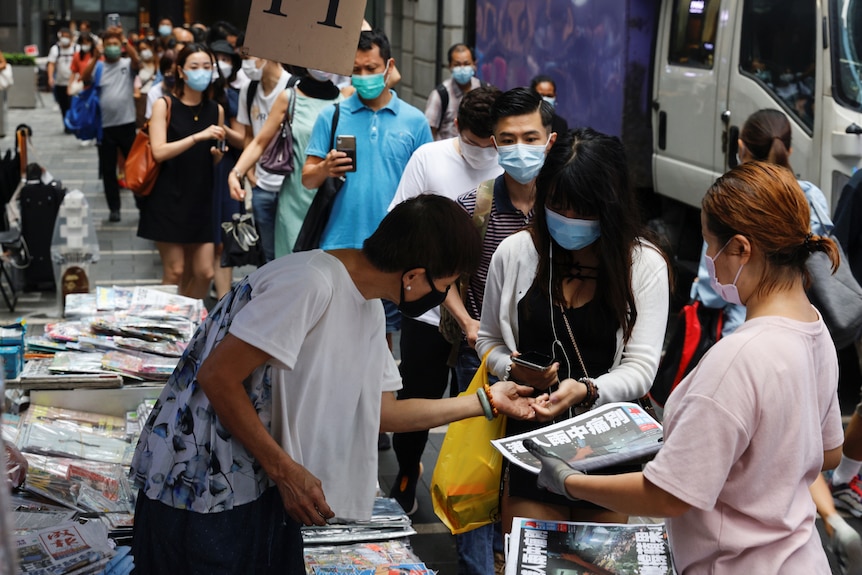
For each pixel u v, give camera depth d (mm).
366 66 5305
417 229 2600
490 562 3615
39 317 7941
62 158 17031
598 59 8656
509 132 3908
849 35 6699
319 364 2635
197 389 2656
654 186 8531
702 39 7824
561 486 2584
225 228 7035
